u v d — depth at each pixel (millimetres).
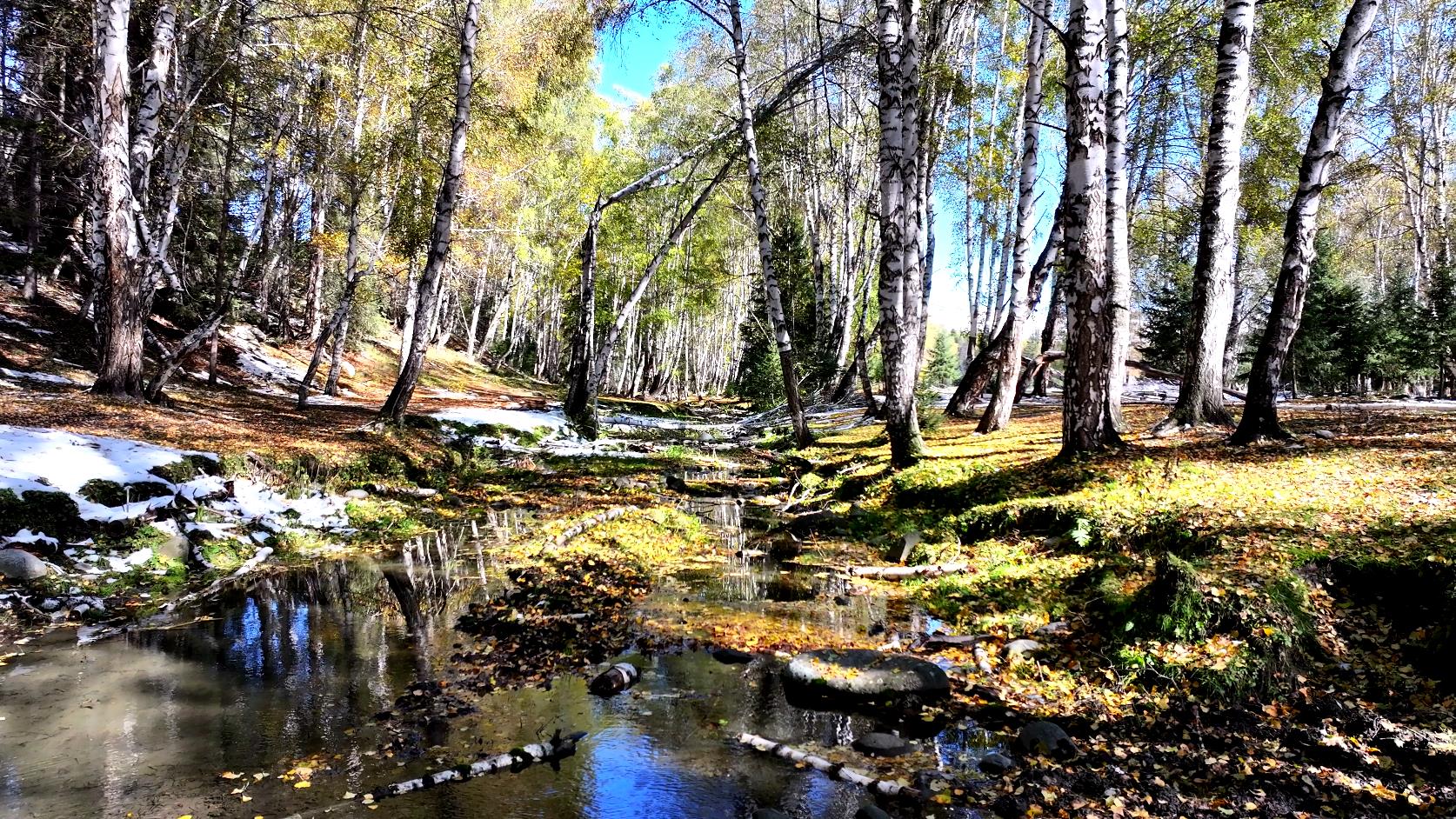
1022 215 13930
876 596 6941
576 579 7273
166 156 14117
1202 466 8086
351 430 13453
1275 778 3576
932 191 24031
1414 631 4512
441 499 11242
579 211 35594
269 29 16984
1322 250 22625
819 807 3498
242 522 8406
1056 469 8930
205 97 15461
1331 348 22438
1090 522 7070
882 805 3506
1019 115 21984
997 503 8469
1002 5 22531
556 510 10688
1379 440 8859
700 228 36688
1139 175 22844
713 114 28812
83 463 7715
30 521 6578
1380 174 27078
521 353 53281
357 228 20094
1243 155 22250
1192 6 16344
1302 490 6902
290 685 4805
